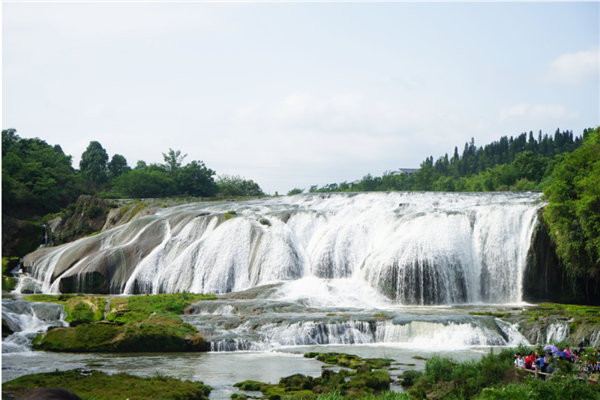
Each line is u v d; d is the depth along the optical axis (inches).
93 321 1895.9
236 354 1499.8
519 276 2230.6
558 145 7559.1
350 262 2498.8
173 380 1127.0
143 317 1854.1
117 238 2881.4
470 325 1598.2
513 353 1139.9
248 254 2566.4
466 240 2358.5
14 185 4065.0
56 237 3555.6
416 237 2336.4
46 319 1875.0
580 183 2038.6
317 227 2726.4
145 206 3462.1
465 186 5536.4
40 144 5787.4
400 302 2212.1
